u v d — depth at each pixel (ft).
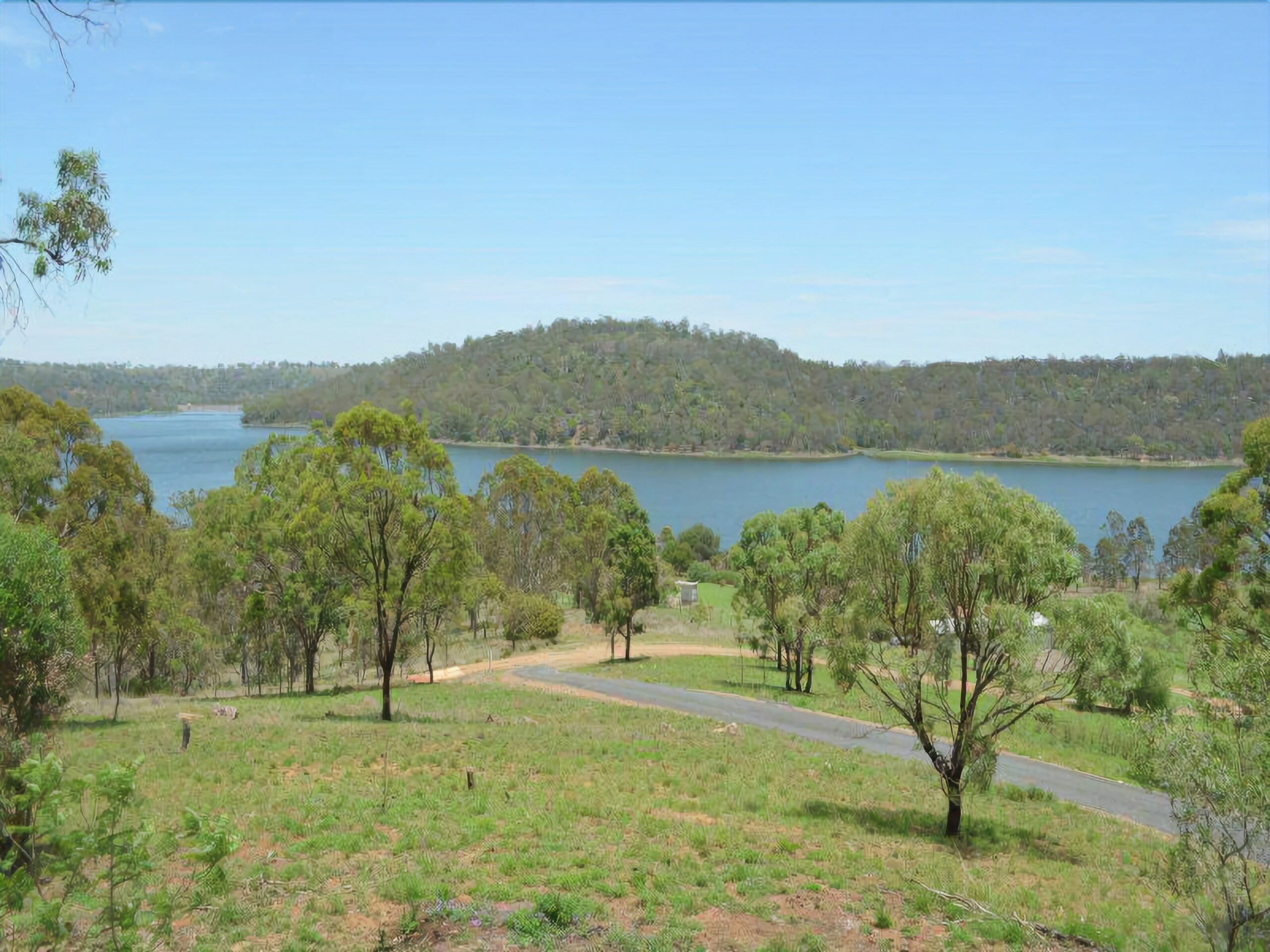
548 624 223.51
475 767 78.02
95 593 110.63
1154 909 51.13
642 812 64.95
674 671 175.73
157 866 43.73
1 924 25.66
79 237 30.91
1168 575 401.08
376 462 115.14
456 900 43.52
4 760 36.17
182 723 90.02
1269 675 39.29
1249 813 36.09
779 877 51.03
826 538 158.71
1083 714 137.59
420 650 171.94
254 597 151.33
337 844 51.90
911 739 116.67
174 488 501.15
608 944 39.27
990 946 43.11
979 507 67.21
